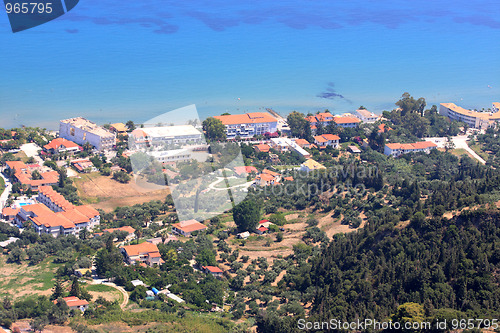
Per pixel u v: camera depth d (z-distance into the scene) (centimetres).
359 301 16850
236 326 16662
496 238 18075
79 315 17362
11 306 17850
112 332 16188
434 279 16962
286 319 16288
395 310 15988
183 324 16700
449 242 18412
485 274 16650
